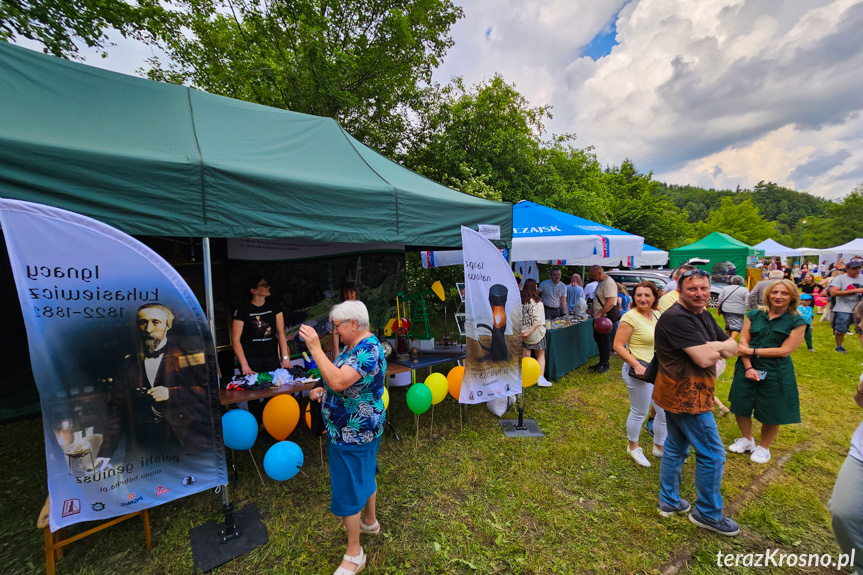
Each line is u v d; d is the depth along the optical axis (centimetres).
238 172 225
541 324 495
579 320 647
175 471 198
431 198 322
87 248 166
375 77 973
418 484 293
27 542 235
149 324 184
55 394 163
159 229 201
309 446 355
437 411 436
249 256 443
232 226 223
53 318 160
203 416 203
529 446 351
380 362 191
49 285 158
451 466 318
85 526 242
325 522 250
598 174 2145
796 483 287
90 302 168
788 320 288
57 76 256
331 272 508
